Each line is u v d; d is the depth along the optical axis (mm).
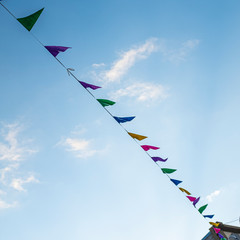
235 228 10289
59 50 3986
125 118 5160
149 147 6047
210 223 8375
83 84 4496
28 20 3574
